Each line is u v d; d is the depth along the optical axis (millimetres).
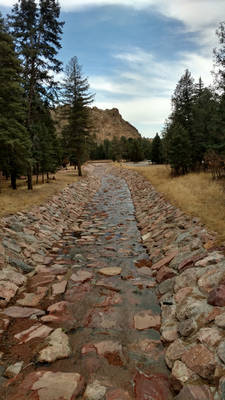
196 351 3021
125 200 19141
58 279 5758
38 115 16734
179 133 21609
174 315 4035
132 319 4191
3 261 5770
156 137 54750
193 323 3510
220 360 2730
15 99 13203
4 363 3123
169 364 3088
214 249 5496
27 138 14094
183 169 22453
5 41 12414
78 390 2709
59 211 12836
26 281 5594
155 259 6852
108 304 4703
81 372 3008
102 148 98062
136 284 5547
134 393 2686
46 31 15359
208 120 20531
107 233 10094
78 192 20828
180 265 5562
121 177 37781
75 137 28812
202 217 7875
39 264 6660
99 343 3570
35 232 8703
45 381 2830
